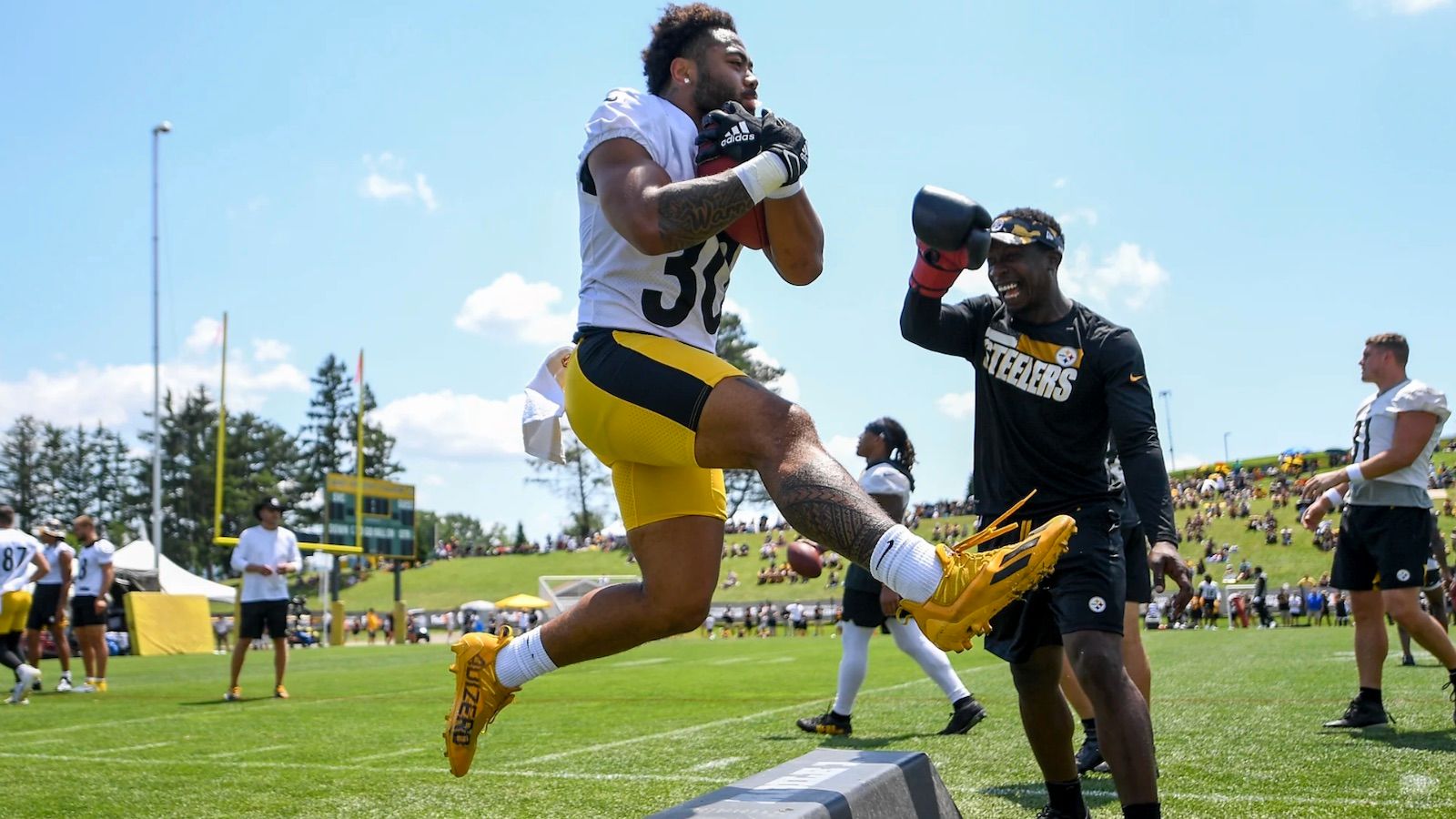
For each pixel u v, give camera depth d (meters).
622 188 2.54
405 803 4.31
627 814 4.01
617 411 2.66
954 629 2.32
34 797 4.57
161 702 9.53
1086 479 3.40
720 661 15.17
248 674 13.88
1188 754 4.96
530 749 5.83
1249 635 19.73
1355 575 5.91
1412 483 5.80
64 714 8.40
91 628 11.38
